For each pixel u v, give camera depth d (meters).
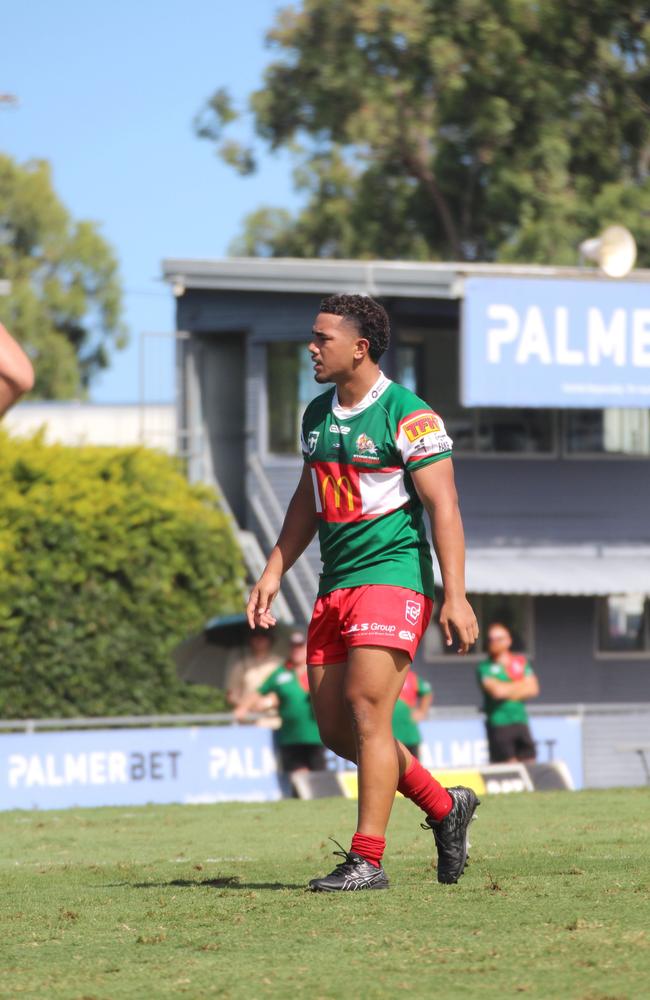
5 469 69.00
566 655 85.81
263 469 85.94
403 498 19.05
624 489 86.75
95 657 68.25
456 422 83.69
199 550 70.81
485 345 76.19
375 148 136.25
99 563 68.50
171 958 14.70
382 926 16.03
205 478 88.88
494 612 84.56
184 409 89.50
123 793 57.59
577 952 14.37
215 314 88.06
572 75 126.44
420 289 77.19
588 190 131.12
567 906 17.09
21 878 23.78
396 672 18.91
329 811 41.91
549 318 77.00
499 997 12.63
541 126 127.50
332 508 19.09
